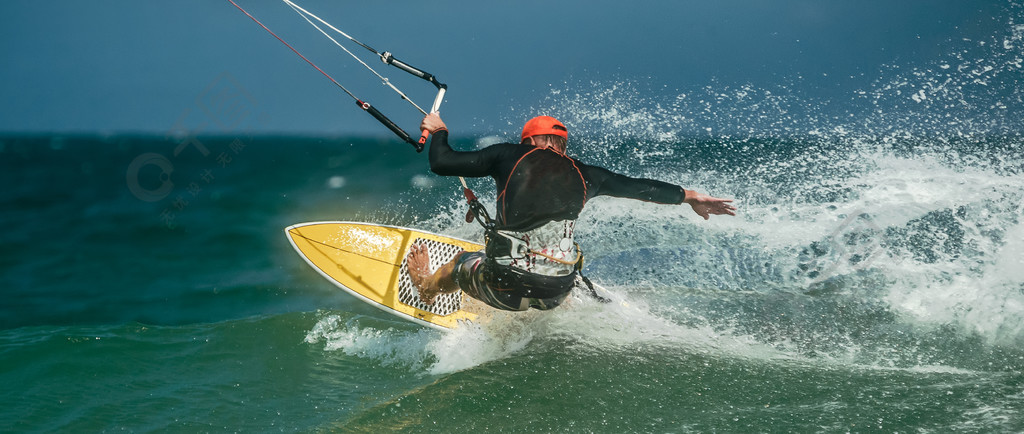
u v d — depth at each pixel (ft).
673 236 69.41
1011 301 49.65
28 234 133.39
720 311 54.80
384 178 222.48
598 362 45.29
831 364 43.70
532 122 46.98
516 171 44.47
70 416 38.52
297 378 45.55
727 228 66.59
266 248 111.75
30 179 296.92
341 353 50.98
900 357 44.32
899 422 34.17
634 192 47.73
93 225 142.41
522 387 41.47
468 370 44.86
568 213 44.73
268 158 379.96
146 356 48.93
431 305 57.52
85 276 94.32
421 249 55.62
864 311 52.47
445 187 184.85
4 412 38.63
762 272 61.72
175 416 38.91
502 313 55.11
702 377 42.19
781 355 45.78
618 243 70.44
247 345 52.11
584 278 50.62
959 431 32.81
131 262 103.04
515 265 44.57
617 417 36.76
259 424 37.88
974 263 54.29
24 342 50.31
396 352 50.96
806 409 36.58
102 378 44.47
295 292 81.92
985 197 59.67
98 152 614.34
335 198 166.30
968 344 45.44
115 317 73.92
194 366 47.42
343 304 76.18
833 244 61.98
